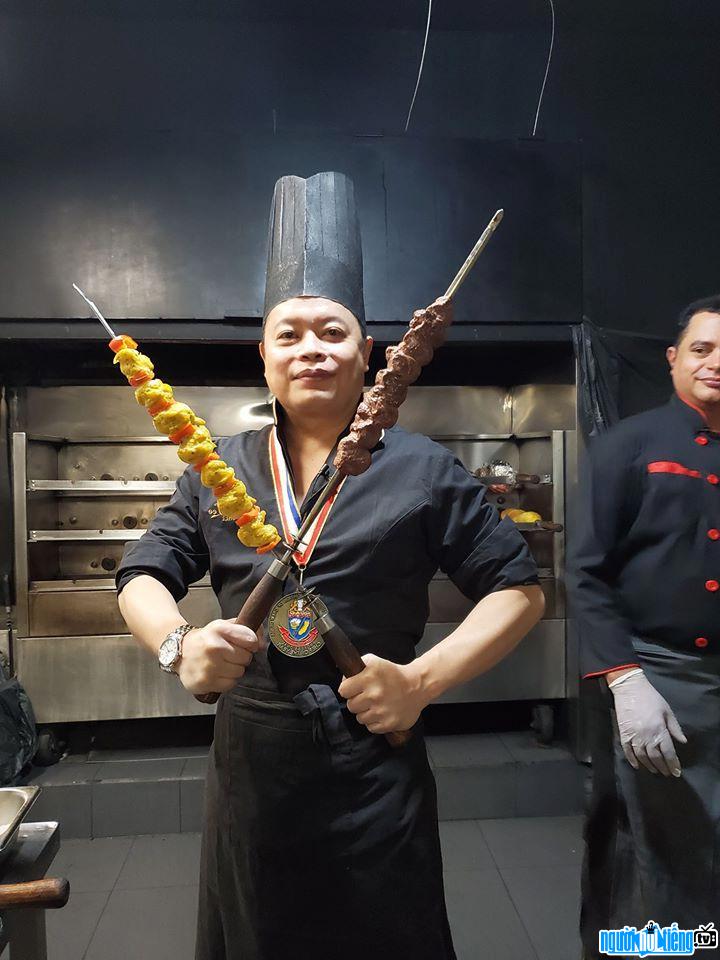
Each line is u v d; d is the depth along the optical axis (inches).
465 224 111.2
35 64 109.7
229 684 38.9
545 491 121.2
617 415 105.3
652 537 44.1
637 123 110.7
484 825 106.6
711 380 41.8
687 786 44.7
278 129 114.7
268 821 43.8
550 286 111.4
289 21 114.3
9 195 105.7
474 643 42.2
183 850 101.0
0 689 104.3
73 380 134.3
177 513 50.2
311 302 44.9
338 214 47.6
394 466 45.5
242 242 108.2
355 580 43.1
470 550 45.3
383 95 116.2
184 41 113.0
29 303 106.2
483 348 130.0
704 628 43.6
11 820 47.8
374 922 43.8
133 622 43.9
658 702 44.1
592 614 46.6
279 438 48.3
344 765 42.9
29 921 48.0
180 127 113.2
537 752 114.7
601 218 111.1
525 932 80.3
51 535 115.1
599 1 106.8
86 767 111.3
